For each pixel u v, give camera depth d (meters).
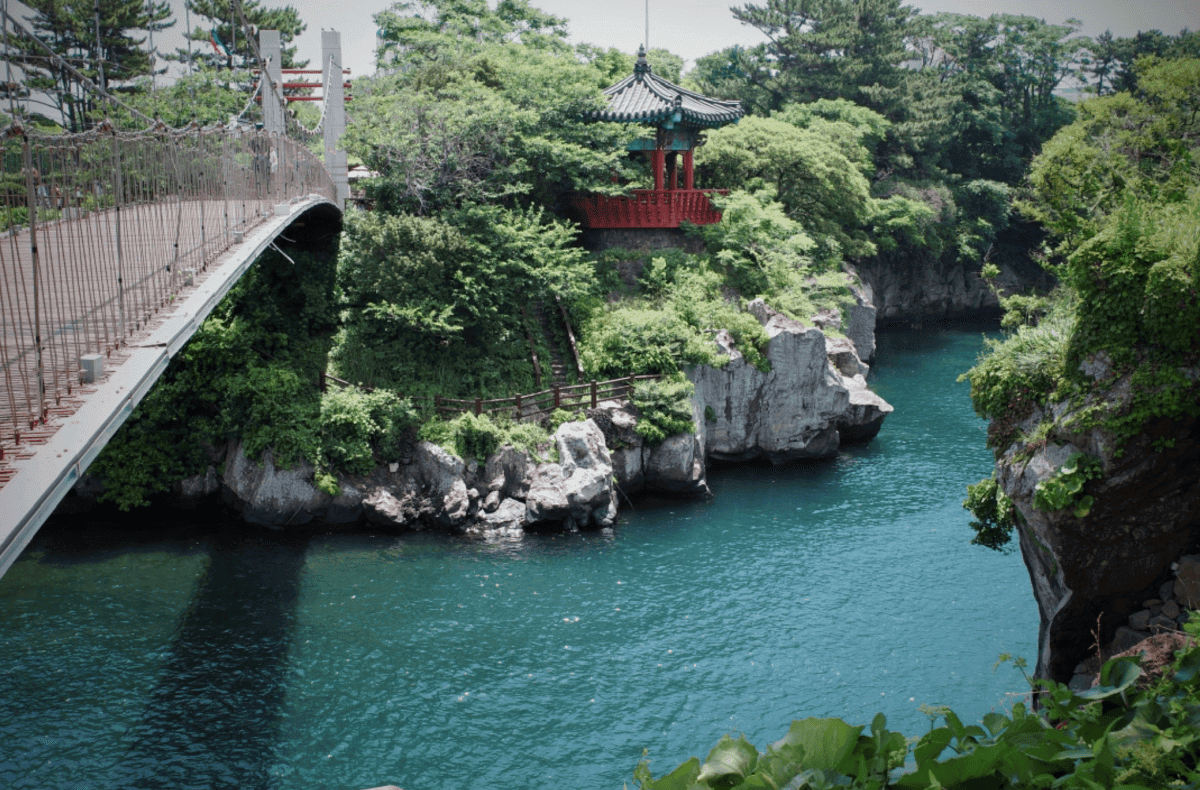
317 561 31.12
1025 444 21.20
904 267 79.62
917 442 46.06
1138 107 31.41
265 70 40.25
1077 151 29.27
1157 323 18.81
